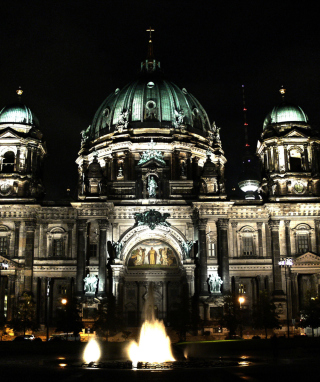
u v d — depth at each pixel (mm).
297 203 98875
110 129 117625
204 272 95000
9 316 93938
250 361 48562
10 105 108125
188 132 115562
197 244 98688
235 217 100750
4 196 100250
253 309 89562
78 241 96250
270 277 98188
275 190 102625
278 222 98812
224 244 96750
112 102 121875
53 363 48812
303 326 84312
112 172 112562
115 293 96625
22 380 34938
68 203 100625
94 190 99688
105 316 85312
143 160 103812
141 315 103188
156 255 106000
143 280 105000
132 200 101250
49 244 99750
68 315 83500
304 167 103875
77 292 93938
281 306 94375
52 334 92875
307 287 99375
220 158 120500
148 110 116812
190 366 44156
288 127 106000
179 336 84812
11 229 98875
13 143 103188
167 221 100625
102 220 97062
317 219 99562
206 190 100562
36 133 105500
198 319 86750
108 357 56188
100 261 95250
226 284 94812
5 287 98062
